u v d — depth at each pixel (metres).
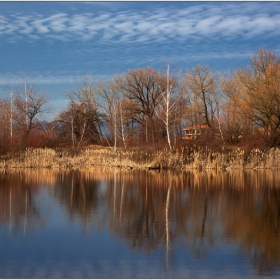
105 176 32.78
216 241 14.16
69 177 32.06
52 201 21.44
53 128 57.03
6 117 52.28
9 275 11.20
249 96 51.31
